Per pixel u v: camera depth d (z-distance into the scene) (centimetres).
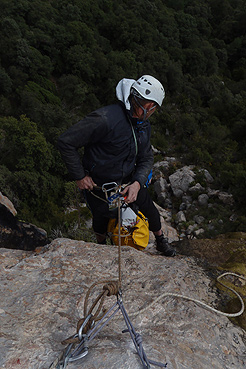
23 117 2427
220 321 182
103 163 210
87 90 3519
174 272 220
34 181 2266
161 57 4047
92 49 3772
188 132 3253
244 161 2919
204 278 224
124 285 199
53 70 3588
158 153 3005
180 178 2564
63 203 2338
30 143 2317
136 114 202
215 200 2398
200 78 3991
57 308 168
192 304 186
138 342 120
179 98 3766
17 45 3178
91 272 208
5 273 201
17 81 3105
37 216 2234
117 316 169
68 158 205
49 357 123
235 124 3356
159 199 2530
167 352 132
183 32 4797
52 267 210
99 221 264
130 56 3903
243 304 194
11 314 160
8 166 2388
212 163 2875
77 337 121
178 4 5450
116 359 114
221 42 5084
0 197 1137
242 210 2280
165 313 176
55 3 4066
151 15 4678
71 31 3694
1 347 128
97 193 233
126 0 4803
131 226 249
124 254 233
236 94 4075
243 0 6038
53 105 3012
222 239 328
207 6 5572
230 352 162
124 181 230
